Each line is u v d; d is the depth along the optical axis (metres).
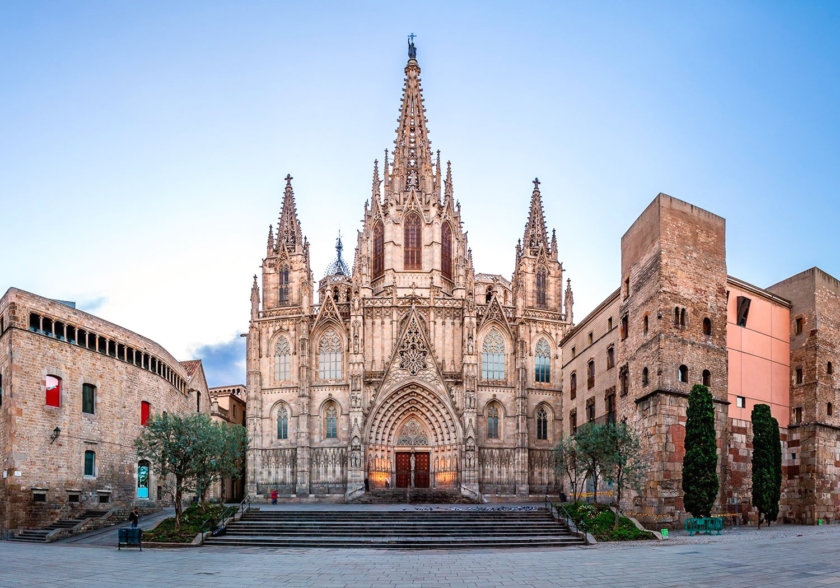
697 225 59.91
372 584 28.39
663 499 53.56
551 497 90.69
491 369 96.56
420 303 96.69
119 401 66.38
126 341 68.19
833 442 66.44
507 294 119.75
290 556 39.69
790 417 67.25
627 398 62.09
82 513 59.84
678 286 57.62
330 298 96.19
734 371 62.44
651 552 38.75
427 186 105.38
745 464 60.22
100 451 63.00
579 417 78.25
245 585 28.12
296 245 99.69
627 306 63.28
